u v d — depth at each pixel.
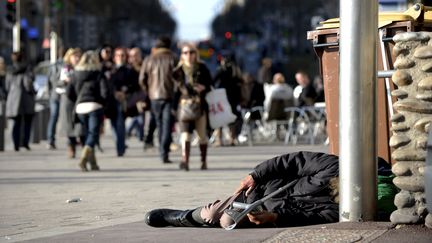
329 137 17.02
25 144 38.16
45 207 18.47
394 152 13.12
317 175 13.89
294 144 41.09
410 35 13.01
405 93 13.09
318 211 13.84
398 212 13.19
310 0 197.62
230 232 13.53
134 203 18.73
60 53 38.56
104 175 25.70
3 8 119.94
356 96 13.46
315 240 12.38
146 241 13.11
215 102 26.92
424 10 16.31
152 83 29.14
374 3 13.48
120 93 33.94
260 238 12.81
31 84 37.56
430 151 11.75
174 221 14.41
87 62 26.95
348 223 13.46
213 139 43.12
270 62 48.41
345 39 13.50
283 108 41.03
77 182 23.73
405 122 13.05
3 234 14.85
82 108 27.11
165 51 29.12
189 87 26.53
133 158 32.62
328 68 16.91
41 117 46.06
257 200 13.92
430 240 12.16
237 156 33.47
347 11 13.48
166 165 29.08
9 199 20.00
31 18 124.94
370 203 13.55
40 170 27.77
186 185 22.33
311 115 41.50
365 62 13.45
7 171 27.52
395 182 13.15
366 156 13.50
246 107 41.41
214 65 86.88
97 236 13.89
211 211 14.01
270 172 13.97
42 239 13.92
